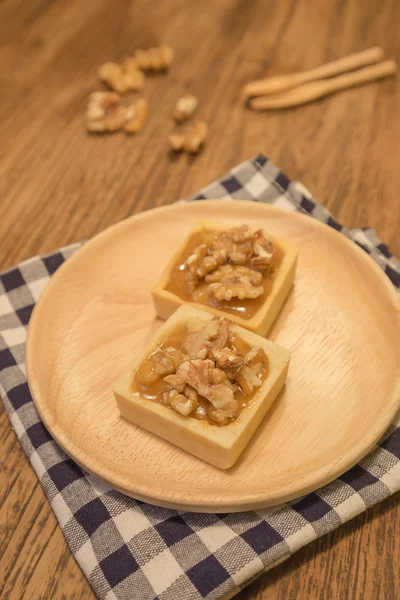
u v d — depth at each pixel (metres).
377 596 0.27
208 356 0.29
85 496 0.29
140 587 0.27
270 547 0.27
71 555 0.28
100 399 0.31
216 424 0.28
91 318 0.34
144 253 0.36
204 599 0.26
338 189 0.41
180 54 0.50
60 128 0.46
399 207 0.40
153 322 0.34
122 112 0.46
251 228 0.36
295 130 0.45
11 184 0.43
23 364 0.33
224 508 0.27
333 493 0.28
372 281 0.34
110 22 0.53
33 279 0.36
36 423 0.31
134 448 0.30
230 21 0.52
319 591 0.27
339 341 0.33
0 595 0.28
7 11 0.54
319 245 0.36
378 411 0.30
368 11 0.52
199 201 0.37
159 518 0.28
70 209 0.41
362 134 0.44
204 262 0.33
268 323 0.32
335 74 0.48
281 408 0.30
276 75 0.48
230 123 0.45
